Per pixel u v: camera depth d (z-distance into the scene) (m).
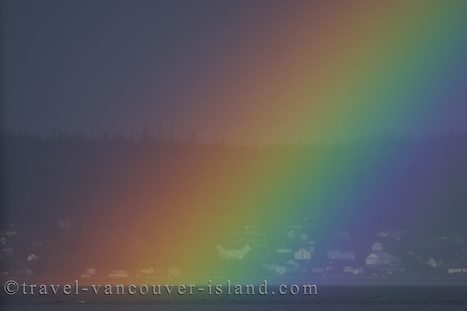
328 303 126.12
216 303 128.12
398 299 131.12
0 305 115.75
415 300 129.12
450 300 128.88
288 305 123.88
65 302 126.94
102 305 122.31
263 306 121.81
